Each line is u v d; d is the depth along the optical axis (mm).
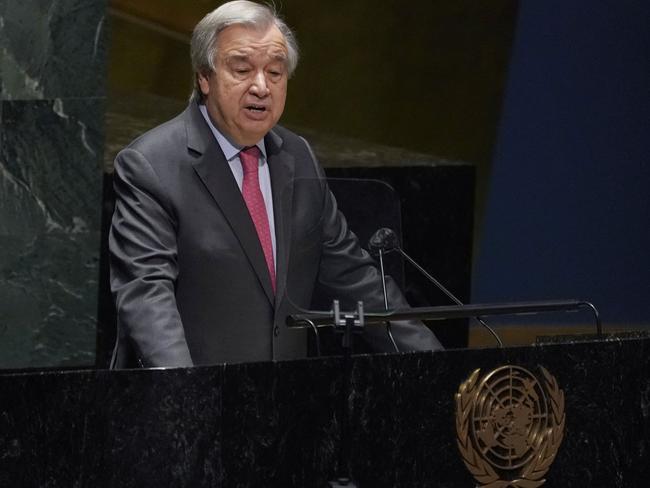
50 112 16734
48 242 16906
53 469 7562
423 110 17766
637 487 9422
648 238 18219
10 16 16703
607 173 18266
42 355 16984
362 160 17266
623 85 18359
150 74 16500
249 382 7961
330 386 8219
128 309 9008
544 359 8969
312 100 17281
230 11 9750
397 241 9062
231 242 9492
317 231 9195
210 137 9703
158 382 7742
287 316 8602
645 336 9672
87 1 16594
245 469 7953
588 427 9180
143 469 7723
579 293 17953
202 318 9469
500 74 18016
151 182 9484
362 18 17422
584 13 18234
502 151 17953
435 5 17781
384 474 8383
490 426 8727
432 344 9273
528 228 17844
